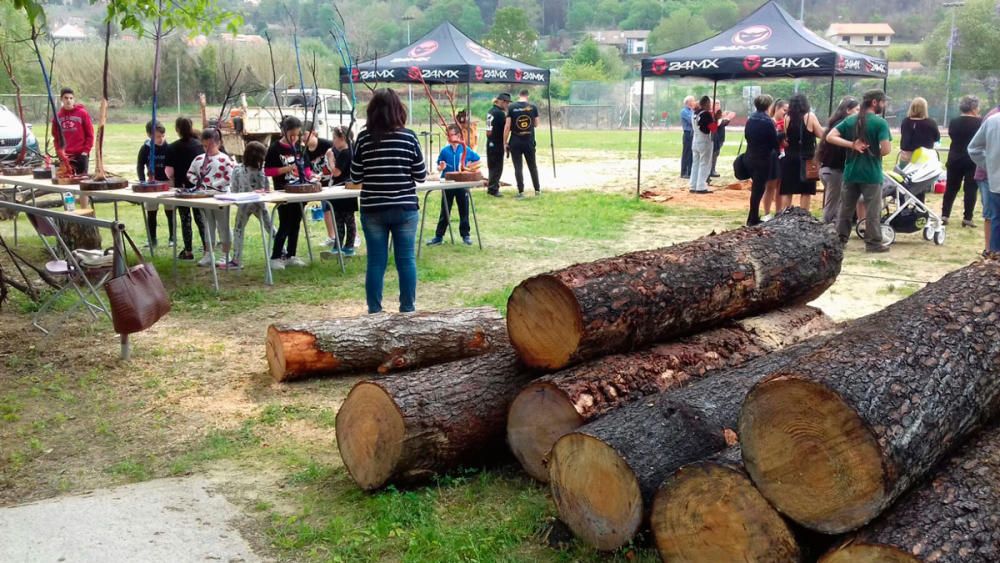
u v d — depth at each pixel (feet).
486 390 14.43
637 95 166.40
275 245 32.35
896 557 9.14
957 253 34.27
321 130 74.64
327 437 16.71
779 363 14.17
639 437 11.87
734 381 13.50
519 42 256.11
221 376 20.10
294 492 14.35
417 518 13.17
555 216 44.83
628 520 11.56
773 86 148.05
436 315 19.51
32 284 28.43
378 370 18.53
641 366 14.16
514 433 14.11
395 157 22.22
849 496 9.62
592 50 268.00
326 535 12.71
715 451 12.04
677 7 383.04
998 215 28.43
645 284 14.25
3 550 12.01
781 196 39.27
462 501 13.78
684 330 15.34
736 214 45.60
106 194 28.86
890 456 9.40
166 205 29.14
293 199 28.25
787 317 17.19
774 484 10.12
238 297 27.35
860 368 10.01
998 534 9.34
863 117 32.86
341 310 26.07
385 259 22.94
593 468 11.91
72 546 12.18
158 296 20.72
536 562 12.05
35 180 33.71
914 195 36.76
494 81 57.06
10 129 51.55
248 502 13.92
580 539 12.26
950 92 132.26
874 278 29.78
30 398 18.66
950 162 40.06
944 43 190.60
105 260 27.09
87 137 40.01
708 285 15.20
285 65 135.64
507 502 13.74
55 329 23.26
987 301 11.72
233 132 68.74
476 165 36.22
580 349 13.57
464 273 31.09
